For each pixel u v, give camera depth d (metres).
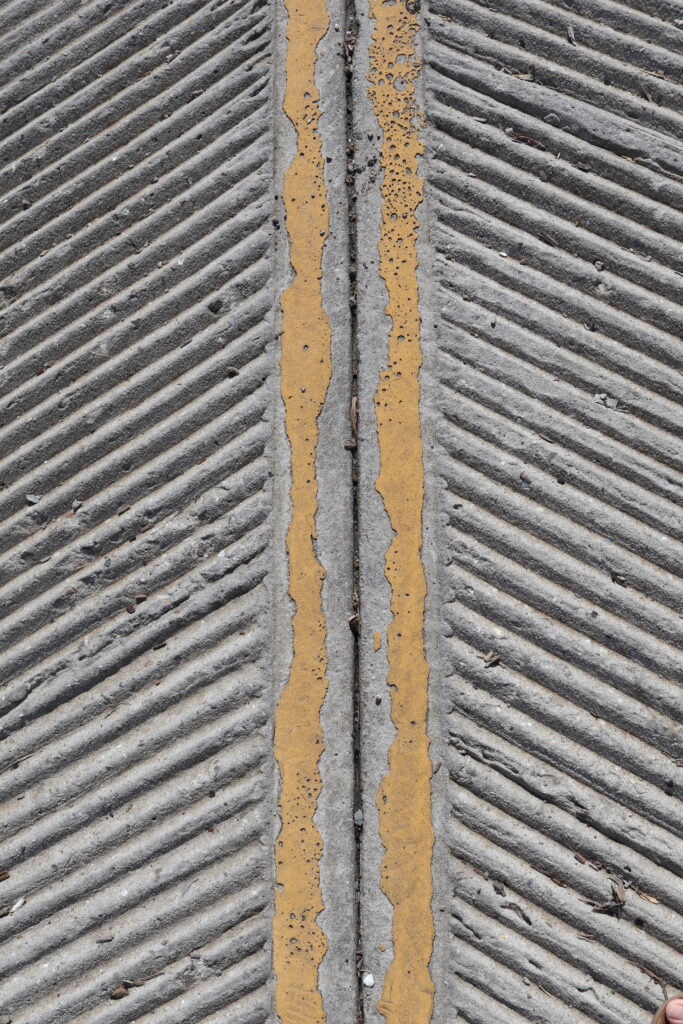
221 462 2.79
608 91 3.10
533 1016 2.30
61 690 2.74
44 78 3.44
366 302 2.85
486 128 3.05
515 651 2.56
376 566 2.62
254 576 2.66
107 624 2.76
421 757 2.46
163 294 3.04
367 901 2.37
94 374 3.02
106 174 3.25
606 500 2.70
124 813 2.58
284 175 2.99
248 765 2.51
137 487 2.87
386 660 2.54
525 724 2.50
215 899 2.45
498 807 2.45
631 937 2.36
